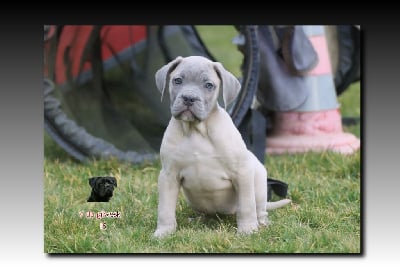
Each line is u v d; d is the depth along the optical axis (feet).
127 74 23.62
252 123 20.49
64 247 15.25
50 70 21.43
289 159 21.20
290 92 22.09
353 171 19.79
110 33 23.56
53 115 21.11
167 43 23.44
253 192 15.10
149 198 17.90
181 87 14.40
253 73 20.35
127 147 21.66
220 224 15.87
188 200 15.81
